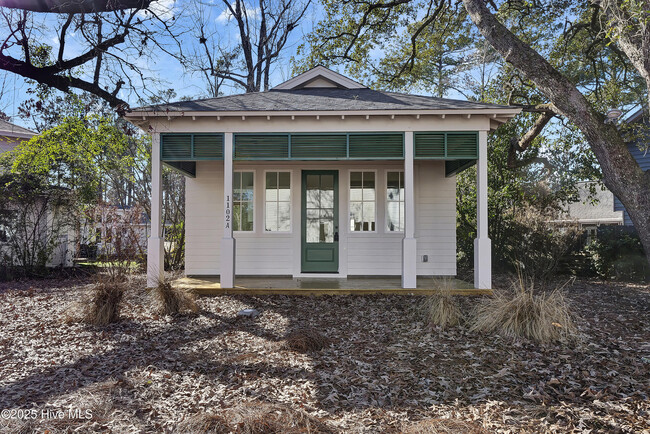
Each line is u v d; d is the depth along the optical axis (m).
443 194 9.20
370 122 7.47
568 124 11.81
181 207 14.49
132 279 8.91
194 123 7.52
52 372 3.78
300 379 3.59
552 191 12.21
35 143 10.95
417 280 8.76
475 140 7.45
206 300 7.02
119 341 4.76
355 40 13.85
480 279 7.37
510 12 12.02
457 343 4.61
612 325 5.40
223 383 3.51
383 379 3.61
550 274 10.14
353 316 5.89
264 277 9.19
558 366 3.88
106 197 14.65
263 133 7.52
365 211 9.26
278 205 9.30
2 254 10.63
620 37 6.71
